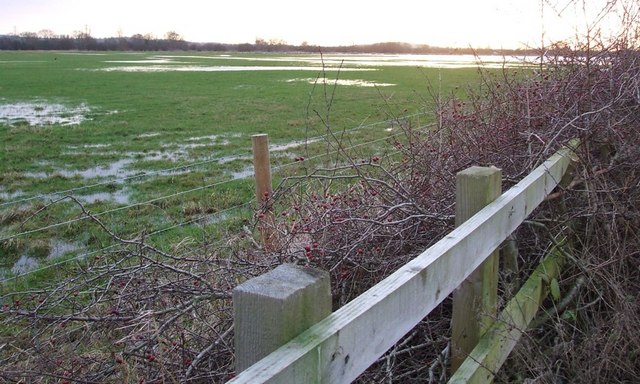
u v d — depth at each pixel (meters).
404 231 3.26
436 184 3.59
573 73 4.11
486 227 2.19
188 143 14.89
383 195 3.52
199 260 3.20
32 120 19.59
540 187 3.00
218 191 9.34
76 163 12.36
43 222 7.85
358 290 2.97
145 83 36.41
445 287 1.84
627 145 3.74
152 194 9.46
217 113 21.25
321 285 1.26
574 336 3.05
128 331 3.02
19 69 50.56
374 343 1.41
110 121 19.23
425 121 6.46
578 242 3.69
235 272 3.03
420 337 2.97
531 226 3.50
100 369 2.88
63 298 3.29
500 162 3.86
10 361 3.21
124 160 12.68
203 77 41.94
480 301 2.38
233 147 14.14
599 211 3.40
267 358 1.12
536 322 3.10
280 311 1.17
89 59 75.94
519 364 2.77
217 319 2.96
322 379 1.21
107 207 8.67
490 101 4.96
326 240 3.10
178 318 2.88
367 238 3.04
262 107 22.94
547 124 4.00
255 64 65.88
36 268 6.31
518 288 3.12
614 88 4.01
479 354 2.36
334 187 4.81
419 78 36.75
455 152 3.85
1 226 7.75
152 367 2.71
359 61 69.56
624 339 2.86
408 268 1.65
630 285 3.30
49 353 3.12
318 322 1.27
